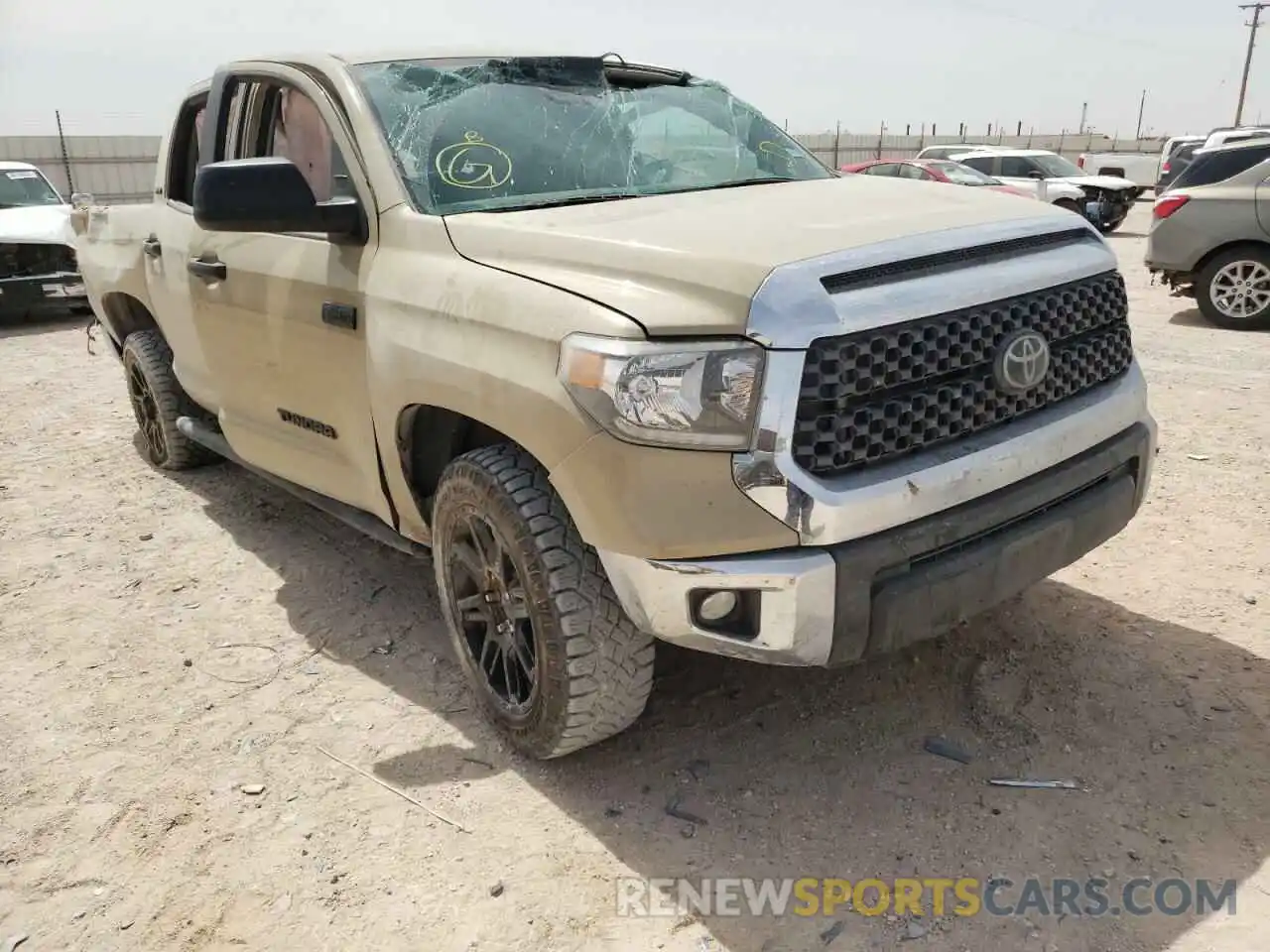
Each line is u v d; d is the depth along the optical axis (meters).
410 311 2.86
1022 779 2.73
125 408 7.12
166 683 3.45
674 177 3.46
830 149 36.47
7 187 11.95
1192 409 6.08
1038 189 16.88
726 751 2.94
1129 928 2.22
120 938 2.35
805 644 2.27
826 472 2.25
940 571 2.38
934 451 2.40
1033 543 2.54
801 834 2.58
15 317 11.77
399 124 3.21
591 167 3.35
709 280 2.26
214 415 5.00
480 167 3.19
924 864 2.46
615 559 2.38
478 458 2.72
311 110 3.48
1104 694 3.08
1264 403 6.17
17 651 3.69
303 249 3.37
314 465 3.66
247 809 2.78
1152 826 2.52
